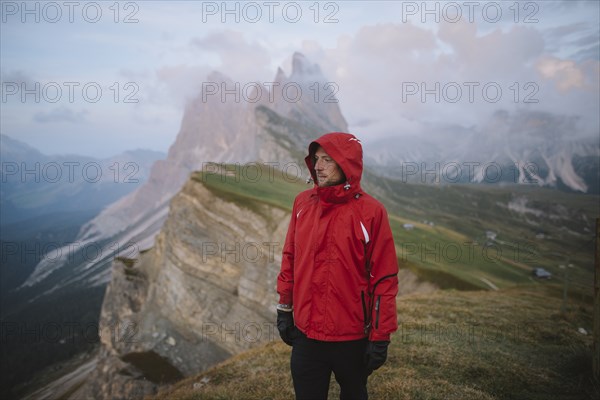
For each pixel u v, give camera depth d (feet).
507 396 23.13
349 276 11.87
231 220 192.44
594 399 23.36
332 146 11.88
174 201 237.04
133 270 275.59
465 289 157.99
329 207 12.12
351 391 12.34
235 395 23.68
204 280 194.08
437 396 21.29
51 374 377.91
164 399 27.17
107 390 177.47
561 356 32.01
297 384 12.46
